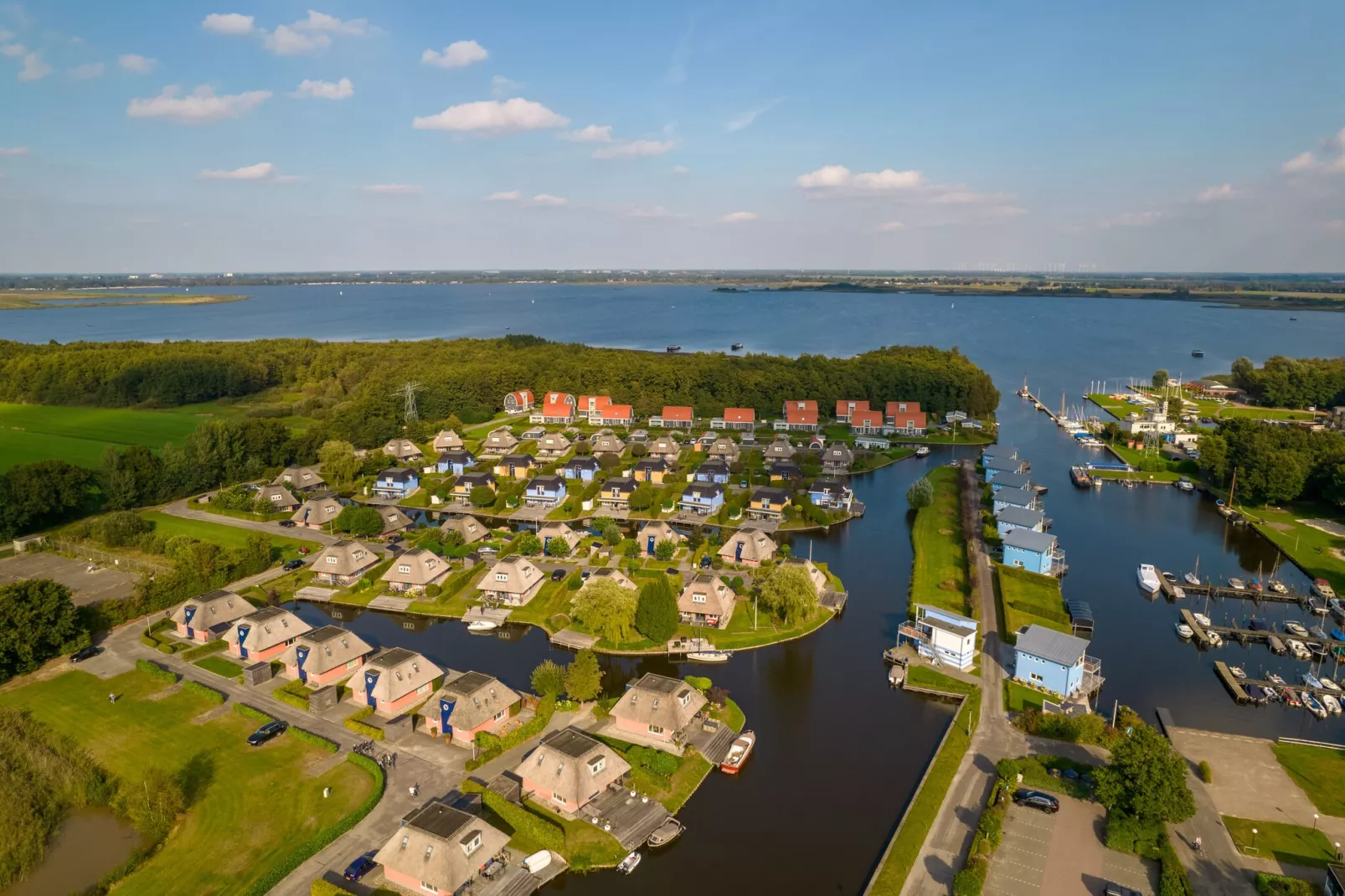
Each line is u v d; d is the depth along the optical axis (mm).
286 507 154125
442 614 109812
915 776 74812
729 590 110938
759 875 62094
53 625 95375
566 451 196250
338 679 91312
